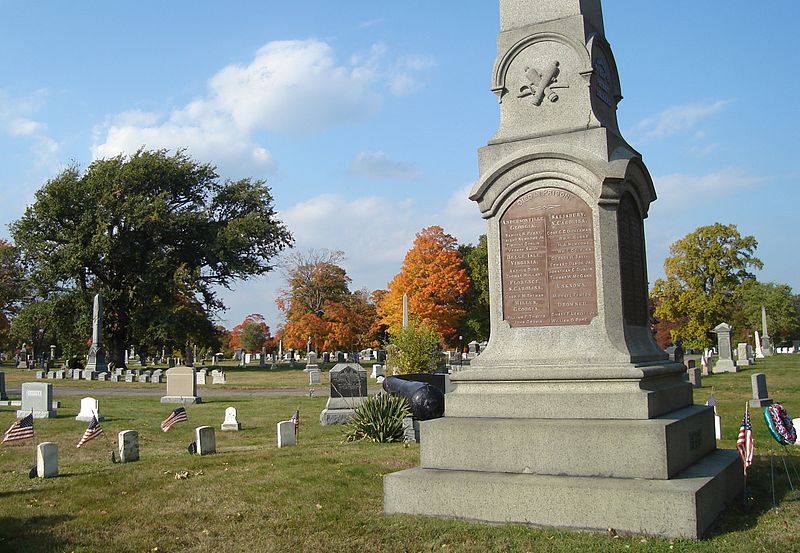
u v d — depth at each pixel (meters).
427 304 71.00
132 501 10.56
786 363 47.53
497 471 9.00
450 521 8.49
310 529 8.58
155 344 66.81
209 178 72.31
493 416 9.63
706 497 7.93
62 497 11.11
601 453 8.49
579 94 10.42
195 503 10.17
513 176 10.41
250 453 15.07
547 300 10.09
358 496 10.13
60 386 47.66
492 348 10.27
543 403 9.36
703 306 73.94
